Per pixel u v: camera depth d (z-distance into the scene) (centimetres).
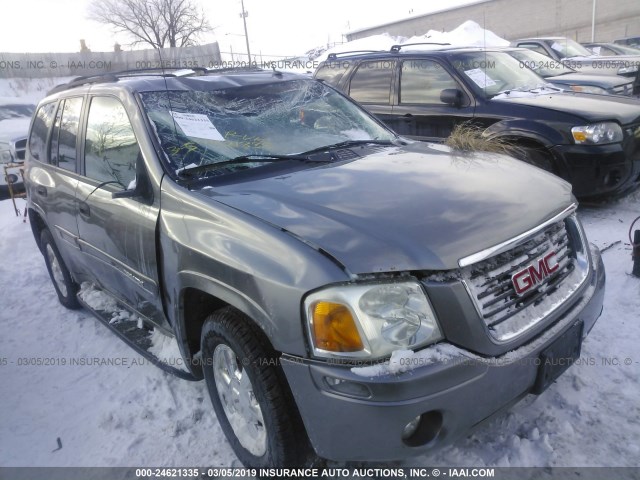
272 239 221
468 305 205
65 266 448
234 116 332
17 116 1275
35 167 452
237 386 253
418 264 204
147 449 285
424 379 193
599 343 326
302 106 362
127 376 355
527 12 3456
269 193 259
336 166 297
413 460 254
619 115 521
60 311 478
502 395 215
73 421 315
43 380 363
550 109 535
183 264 255
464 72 607
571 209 263
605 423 264
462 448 258
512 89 623
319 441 212
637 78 919
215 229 243
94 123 356
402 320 200
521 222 232
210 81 354
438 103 619
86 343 410
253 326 232
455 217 229
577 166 518
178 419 305
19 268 604
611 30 3158
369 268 201
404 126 648
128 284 327
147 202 288
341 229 220
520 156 536
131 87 329
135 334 359
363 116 387
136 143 305
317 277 202
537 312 229
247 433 255
